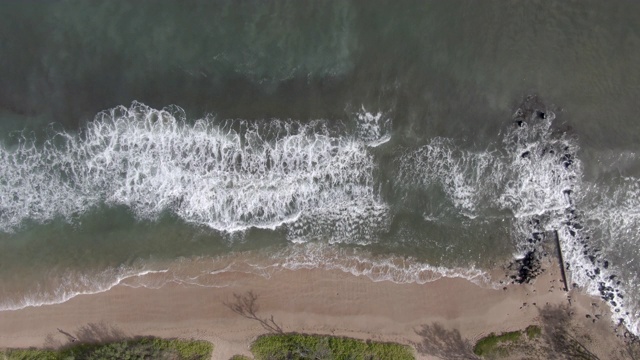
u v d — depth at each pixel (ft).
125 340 53.01
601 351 53.78
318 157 53.83
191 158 53.67
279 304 53.47
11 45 52.60
